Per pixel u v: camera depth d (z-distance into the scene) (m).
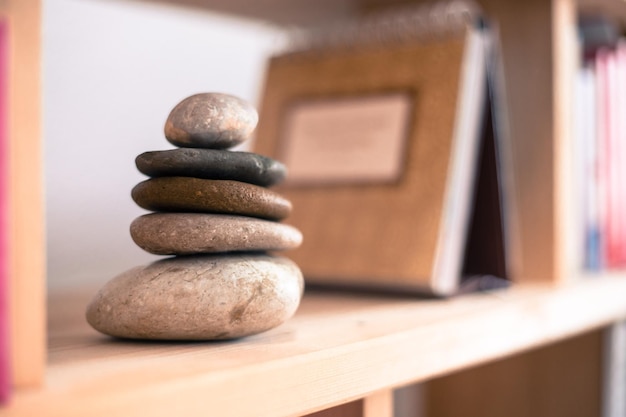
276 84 0.74
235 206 0.42
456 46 0.64
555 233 0.69
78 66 0.77
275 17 0.85
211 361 0.38
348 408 0.45
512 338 0.56
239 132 0.43
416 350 0.46
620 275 0.77
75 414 0.32
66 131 0.76
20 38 0.33
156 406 0.33
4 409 0.31
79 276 0.78
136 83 0.83
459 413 0.88
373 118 0.67
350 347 0.42
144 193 0.42
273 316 0.42
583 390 0.77
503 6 0.71
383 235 0.62
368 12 0.82
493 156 0.63
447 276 0.60
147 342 0.42
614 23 0.84
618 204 0.82
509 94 0.71
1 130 0.32
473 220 0.64
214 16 0.85
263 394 0.37
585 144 0.78
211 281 0.41
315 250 0.66
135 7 0.82
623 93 0.83
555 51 0.68
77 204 0.77
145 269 0.42
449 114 0.62
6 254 0.32
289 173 0.70
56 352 0.40
